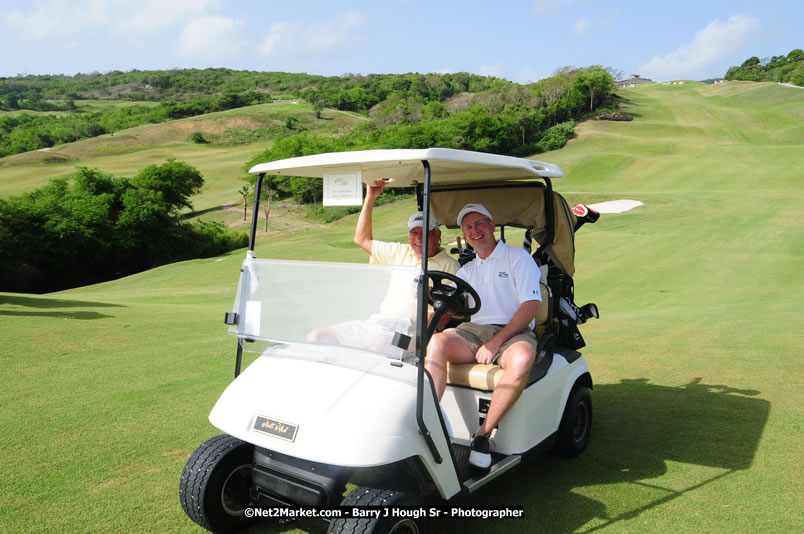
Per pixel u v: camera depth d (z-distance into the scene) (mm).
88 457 3479
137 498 2971
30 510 2836
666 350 6277
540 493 3066
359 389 2396
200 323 8273
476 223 3209
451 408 3029
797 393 4676
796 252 17688
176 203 63625
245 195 63531
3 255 45562
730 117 84688
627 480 3203
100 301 12289
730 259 16953
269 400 2490
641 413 4293
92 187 56438
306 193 58062
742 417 4156
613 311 11164
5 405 4418
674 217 27688
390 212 44562
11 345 6398
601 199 34594
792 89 100812
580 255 18938
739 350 6152
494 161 2785
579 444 3557
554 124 85250
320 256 24922
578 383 3551
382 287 2520
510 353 2893
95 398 4605
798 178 40281
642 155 60500
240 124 121875
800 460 3420
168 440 3748
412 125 88625
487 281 3246
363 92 149000
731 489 3072
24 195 52688
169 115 141500
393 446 2232
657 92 112312
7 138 120062
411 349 2475
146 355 6113
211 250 53156
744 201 31703
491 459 2836
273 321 2738
